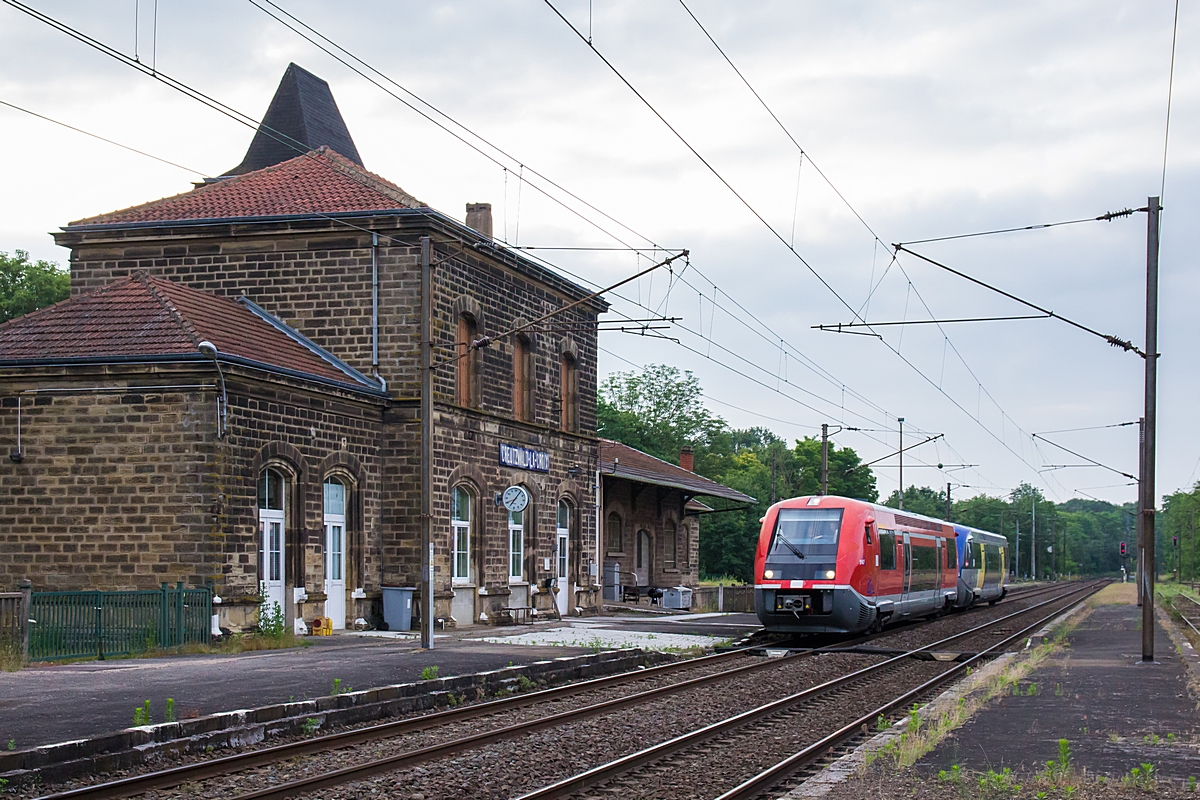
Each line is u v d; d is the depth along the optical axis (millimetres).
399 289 28781
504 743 12805
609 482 42031
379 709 15016
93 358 23422
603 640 26359
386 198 29656
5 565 23922
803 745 13008
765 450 112250
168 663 19109
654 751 12039
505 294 32750
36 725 12172
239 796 9961
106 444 23625
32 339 24500
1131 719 14305
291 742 13086
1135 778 10391
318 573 26156
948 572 39906
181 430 23344
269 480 25172
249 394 24062
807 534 28828
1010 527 142750
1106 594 70812
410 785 10672
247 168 39250
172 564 23188
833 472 101000
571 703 16312
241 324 27312
